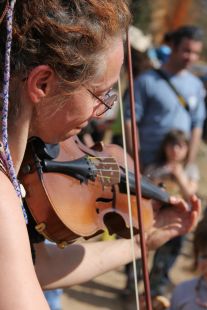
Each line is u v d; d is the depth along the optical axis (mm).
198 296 3383
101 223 2082
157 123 5430
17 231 1335
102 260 2209
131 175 2332
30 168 1884
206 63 9977
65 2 1446
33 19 1419
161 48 7340
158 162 5293
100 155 2303
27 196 1887
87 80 1497
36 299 1311
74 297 5438
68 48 1441
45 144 1955
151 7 8039
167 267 5000
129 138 5180
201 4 8758
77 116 1543
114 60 1526
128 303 5430
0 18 1416
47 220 1909
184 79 5594
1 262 1304
